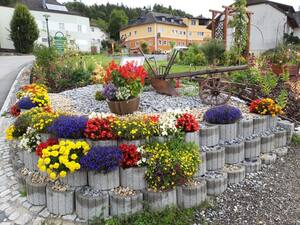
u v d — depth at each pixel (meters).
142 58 5.82
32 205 3.19
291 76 8.73
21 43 27.45
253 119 4.47
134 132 3.27
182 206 3.17
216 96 5.58
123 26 49.06
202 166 3.50
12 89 8.90
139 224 2.87
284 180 3.86
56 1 36.75
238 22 11.19
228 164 3.90
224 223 2.98
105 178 3.05
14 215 3.05
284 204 3.32
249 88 6.66
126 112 4.62
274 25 25.84
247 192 3.54
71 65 8.92
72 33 34.56
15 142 4.12
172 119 3.61
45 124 3.56
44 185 3.13
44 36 31.97
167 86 5.86
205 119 4.25
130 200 2.96
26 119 4.08
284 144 4.79
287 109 6.18
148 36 42.81
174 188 3.12
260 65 8.16
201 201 3.23
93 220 2.92
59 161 2.99
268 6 25.77
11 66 15.11
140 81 4.69
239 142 4.05
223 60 9.98
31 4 34.50
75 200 3.03
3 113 6.38
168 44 43.41
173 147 3.38
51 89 8.03
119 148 3.21
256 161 4.08
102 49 37.41
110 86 4.59
